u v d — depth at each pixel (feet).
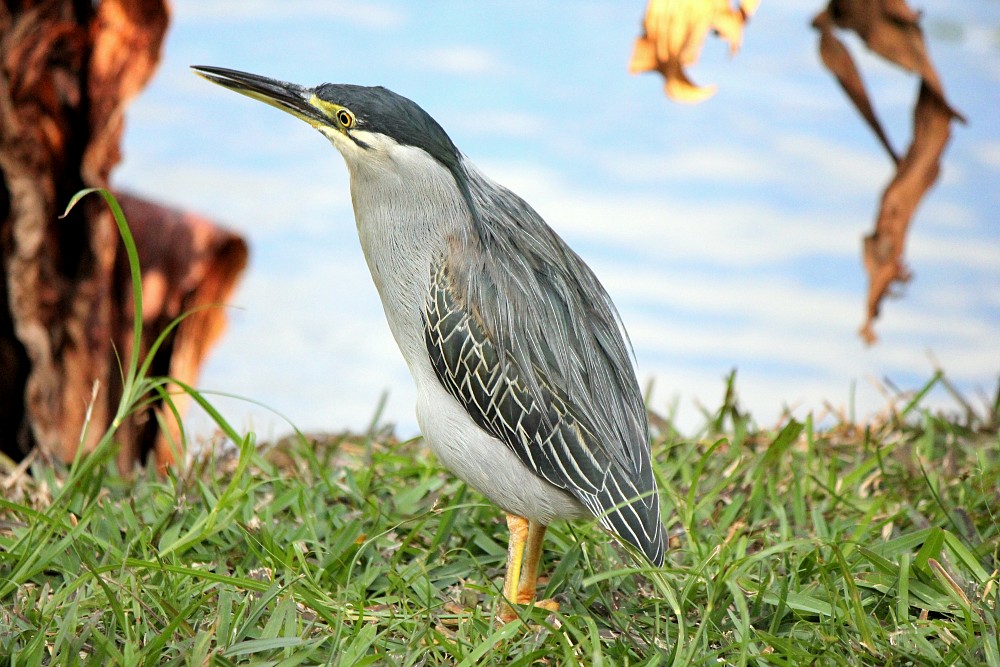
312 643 21.66
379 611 24.23
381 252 27.04
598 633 22.84
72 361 38.58
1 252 37.29
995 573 24.40
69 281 38.37
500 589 24.61
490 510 29.96
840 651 22.44
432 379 26.40
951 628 22.89
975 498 29.86
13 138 36.09
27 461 32.30
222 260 42.42
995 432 36.96
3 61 35.73
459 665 20.94
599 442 25.70
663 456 34.32
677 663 21.15
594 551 27.78
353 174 27.53
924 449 34.55
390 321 27.50
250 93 28.17
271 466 32.01
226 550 26.68
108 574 24.32
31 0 35.94
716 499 30.73
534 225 27.96
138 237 41.37
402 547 26.27
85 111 37.42
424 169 26.48
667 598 22.62
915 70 36.27
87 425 27.09
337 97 27.27
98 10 36.88
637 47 29.43
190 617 22.81
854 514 29.94
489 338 25.71
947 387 38.17
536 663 22.16
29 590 23.50
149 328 41.50
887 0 36.04
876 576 25.11
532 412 25.55
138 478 32.48
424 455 35.53
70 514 28.07
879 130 37.19
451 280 25.99
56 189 37.73
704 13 28.76
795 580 24.73
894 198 37.40
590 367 26.40
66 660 20.22
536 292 26.37
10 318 38.11
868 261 38.19
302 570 24.66
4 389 38.60
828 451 35.09
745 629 21.11
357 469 33.24
